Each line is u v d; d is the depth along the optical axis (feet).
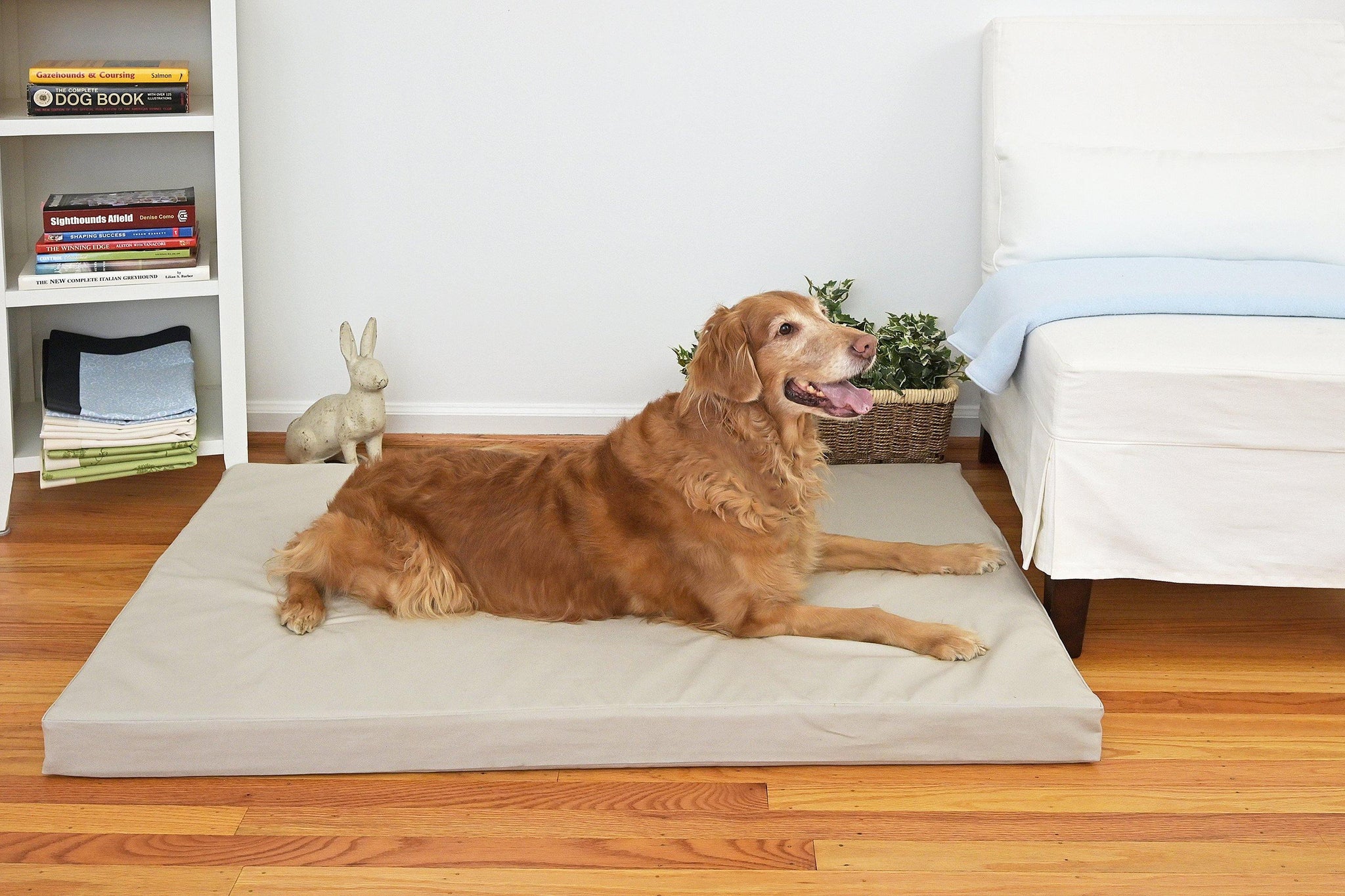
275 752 6.38
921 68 10.73
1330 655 7.72
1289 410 6.90
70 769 6.36
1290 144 10.19
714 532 7.21
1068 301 7.95
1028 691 6.53
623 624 7.45
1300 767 6.53
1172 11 10.61
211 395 11.09
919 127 10.89
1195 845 5.88
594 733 6.43
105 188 10.69
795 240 11.23
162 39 10.47
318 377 11.53
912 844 5.89
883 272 11.33
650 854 5.81
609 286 11.34
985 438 10.82
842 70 10.74
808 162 11.00
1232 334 7.33
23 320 10.61
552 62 10.67
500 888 5.55
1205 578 7.30
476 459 7.92
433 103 10.76
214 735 6.31
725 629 7.32
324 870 5.67
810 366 7.05
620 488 7.38
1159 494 7.18
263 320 11.34
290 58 10.58
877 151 10.96
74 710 6.32
